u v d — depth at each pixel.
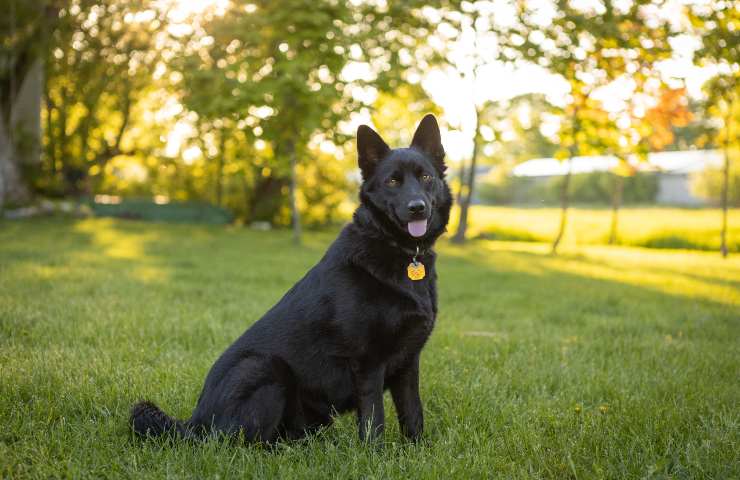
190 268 11.25
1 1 20.78
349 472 3.10
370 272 3.41
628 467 3.19
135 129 28.53
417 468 3.12
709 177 44.78
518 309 8.48
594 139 14.00
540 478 3.05
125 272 9.86
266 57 13.23
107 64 23.70
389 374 3.63
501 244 25.84
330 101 12.95
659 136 15.80
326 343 3.44
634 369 5.15
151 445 3.34
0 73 21.48
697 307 8.75
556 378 4.81
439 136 4.09
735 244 25.09
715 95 16.22
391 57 14.58
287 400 3.46
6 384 4.08
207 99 12.91
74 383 4.17
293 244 17.45
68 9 21.75
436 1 14.14
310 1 12.27
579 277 12.81
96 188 30.42
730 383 4.77
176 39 13.74
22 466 3.07
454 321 7.29
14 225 19.06
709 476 3.08
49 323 5.86
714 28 12.20
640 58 13.19
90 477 2.98
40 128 23.97
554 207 51.41
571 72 13.55
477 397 4.24
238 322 6.43
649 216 36.41
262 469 3.08
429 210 3.55
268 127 13.82
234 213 28.17
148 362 5.00
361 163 3.85
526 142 28.66
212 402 3.41
